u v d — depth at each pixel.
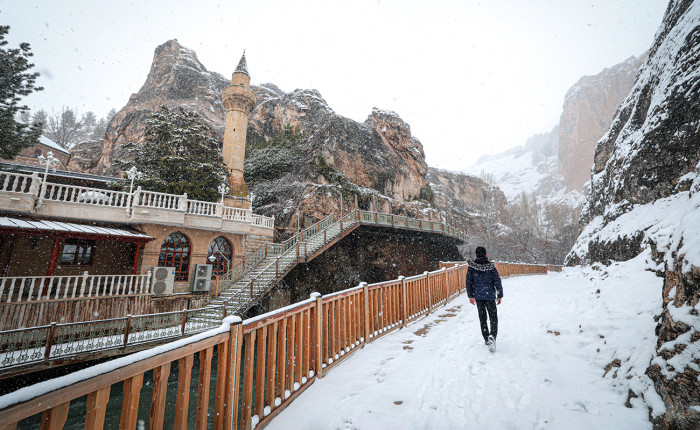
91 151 48.62
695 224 3.30
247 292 16.75
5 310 10.50
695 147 9.77
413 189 46.47
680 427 2.43
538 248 55.03
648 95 16.56
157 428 2.09
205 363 2.56
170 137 23.00
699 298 2.78
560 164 144.25
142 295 14.09
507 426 2.84
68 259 15.71
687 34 12.12
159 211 16.53
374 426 2.98
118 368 1.86
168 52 57.75
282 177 35.50
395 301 7.14
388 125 48.69
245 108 32.22
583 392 3.34
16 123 18.22
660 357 2.94
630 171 13.82
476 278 5.38
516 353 4.69
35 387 1.50
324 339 4.66
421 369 4.41
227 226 19.41
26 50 17.39
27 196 13.43
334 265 24.12
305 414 3.35
